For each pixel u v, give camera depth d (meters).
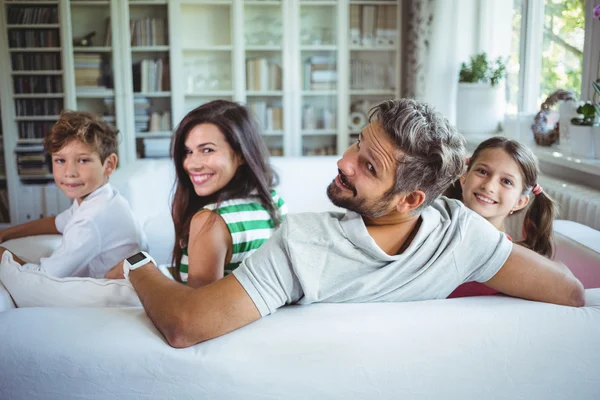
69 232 1.64
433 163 0.95
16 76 4.85
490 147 1.45
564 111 2.70
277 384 0.95
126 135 4.99
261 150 1.40
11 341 0.96
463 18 4.19
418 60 4.46
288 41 5.02
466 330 0.97
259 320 0.97
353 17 5.04
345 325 0.96
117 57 4.89
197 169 1.34
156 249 3.07
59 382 0.96
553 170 2.89
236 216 1.30
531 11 3.53
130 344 0.95
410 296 1.06
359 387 0.96
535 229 1.46
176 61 4.95
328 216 1.04
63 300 1.25
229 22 4.99
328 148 5.25
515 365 0.99
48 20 4.79
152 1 4.87
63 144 1.66
